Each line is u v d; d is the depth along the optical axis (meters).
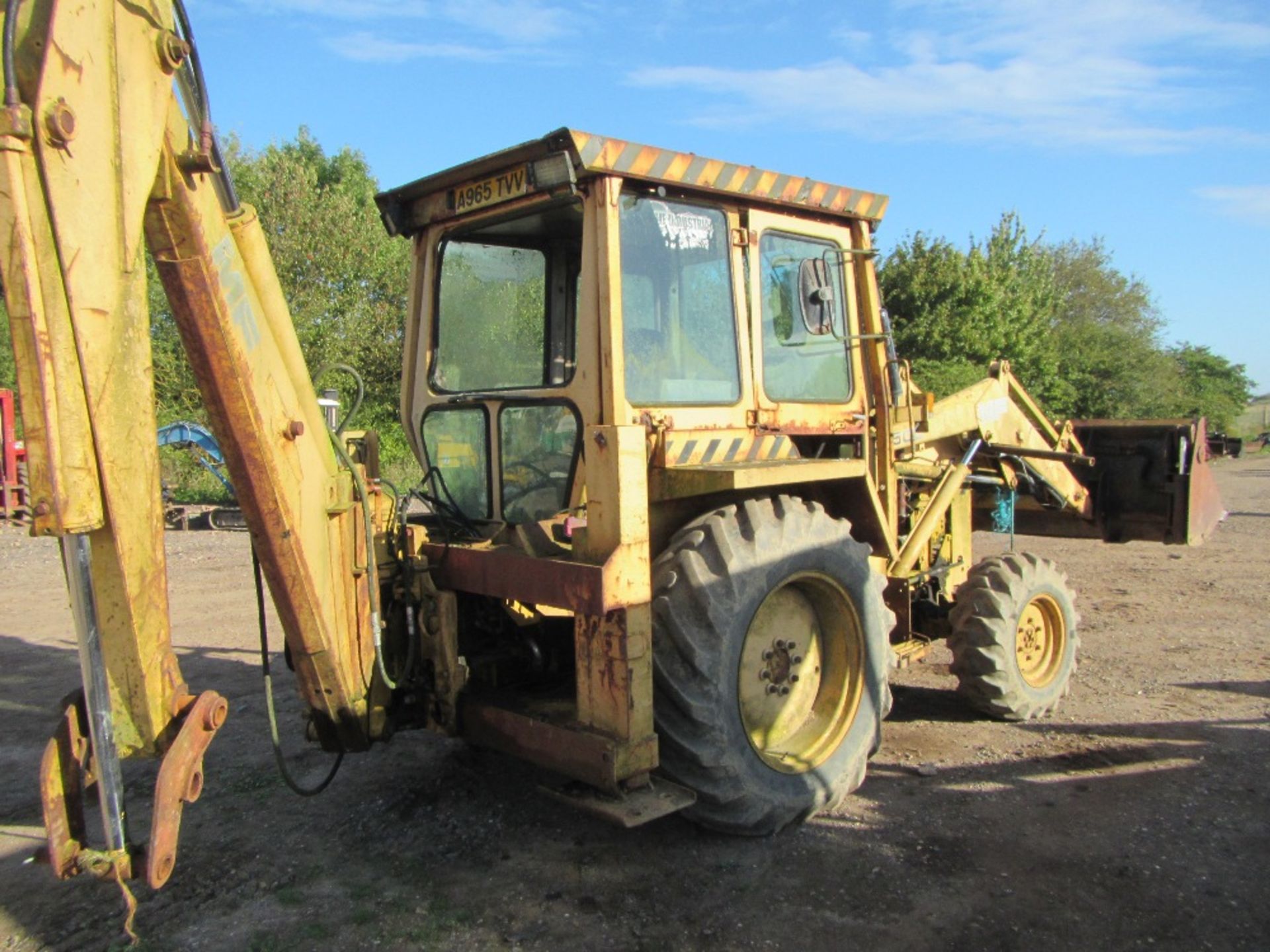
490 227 4.44
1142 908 3.45
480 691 4.07
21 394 2.21
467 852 3.90
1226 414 38.47
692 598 3.64
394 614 3.92
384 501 3.90
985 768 4.79
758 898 3.52
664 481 3.81
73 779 2.60
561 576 3.46
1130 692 6.04
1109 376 30.69
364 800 4.41
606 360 3.63
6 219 2.13
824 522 4.14
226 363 2.86
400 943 3.24
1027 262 32.56
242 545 13.83
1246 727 5.37
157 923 3.38
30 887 3.64
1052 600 5.62
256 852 3.90
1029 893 3.55
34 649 7.50
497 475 4.26
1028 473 6.39
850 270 4.92
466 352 4.52
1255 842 3.96
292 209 24.03
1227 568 10.83
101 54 2.32
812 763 4.10
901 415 5.16
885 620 4.46
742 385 4.20
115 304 2.39
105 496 2.40
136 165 2.45
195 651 7.24
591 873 3.71
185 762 2.54
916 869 3.74
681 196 3.95
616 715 3.47
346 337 23.81
